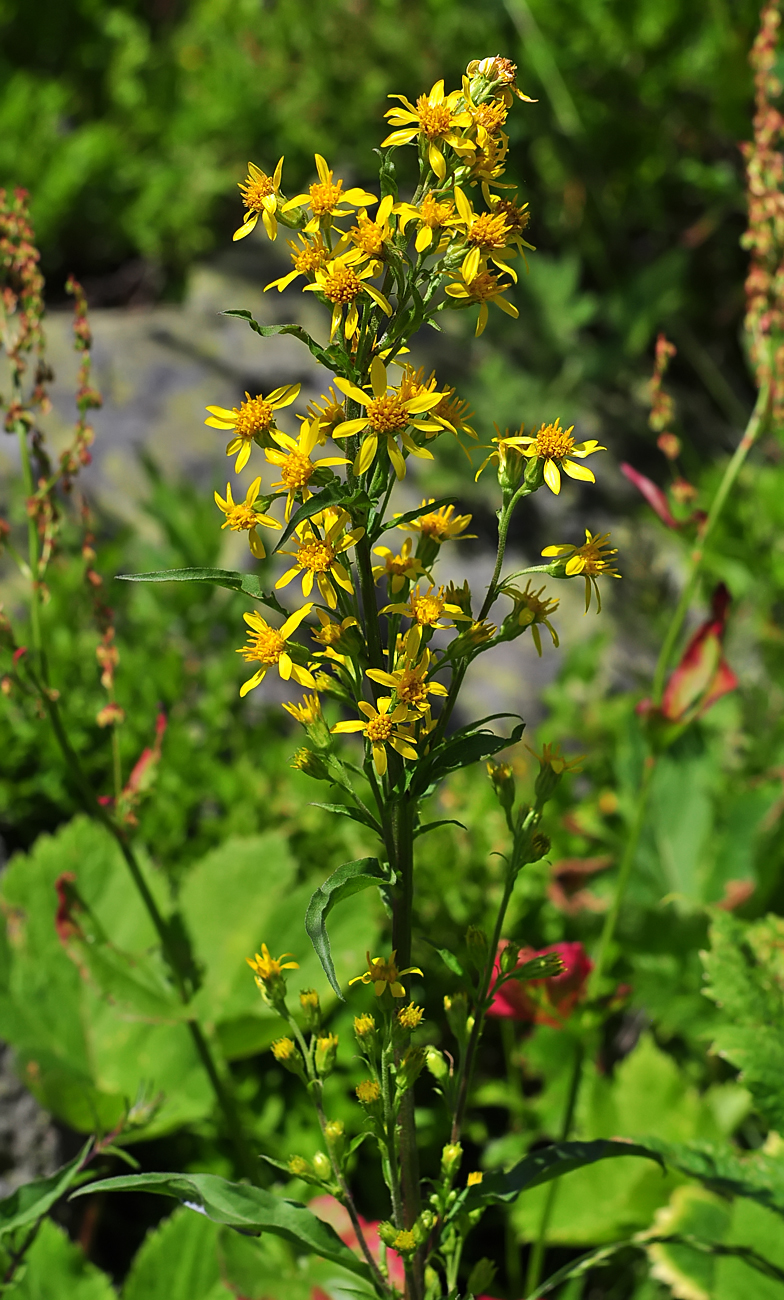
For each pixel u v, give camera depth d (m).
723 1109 0.57
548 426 0.34
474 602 0.93
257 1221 0.35
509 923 0.59
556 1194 0.53
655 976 0.58
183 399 0.99
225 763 0.75
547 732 0.75
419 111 0.33
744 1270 0.46
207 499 0.88
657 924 0.60
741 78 0.97
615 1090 0.55
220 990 0.55
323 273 0.33
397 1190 0.35
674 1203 0.50
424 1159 0.59
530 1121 0.58
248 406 0.33
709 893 0.62
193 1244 0.48
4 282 0.45
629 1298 0.56
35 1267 0.47
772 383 0.49
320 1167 0.35
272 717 0.75
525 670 0.89
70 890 0.46
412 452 0.33
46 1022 0.53
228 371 1.03
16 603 0.77
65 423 0.94
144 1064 0.54
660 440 0.51
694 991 0.58
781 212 0.49
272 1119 0.56
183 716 0.72
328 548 0.33
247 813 0.65
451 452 0.98
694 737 0.66
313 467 0.33
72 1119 0.52
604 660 0.90
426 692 0.33
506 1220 0.57
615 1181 0.53
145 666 0.71
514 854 0.36
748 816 0.63
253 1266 0.45
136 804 0.46
